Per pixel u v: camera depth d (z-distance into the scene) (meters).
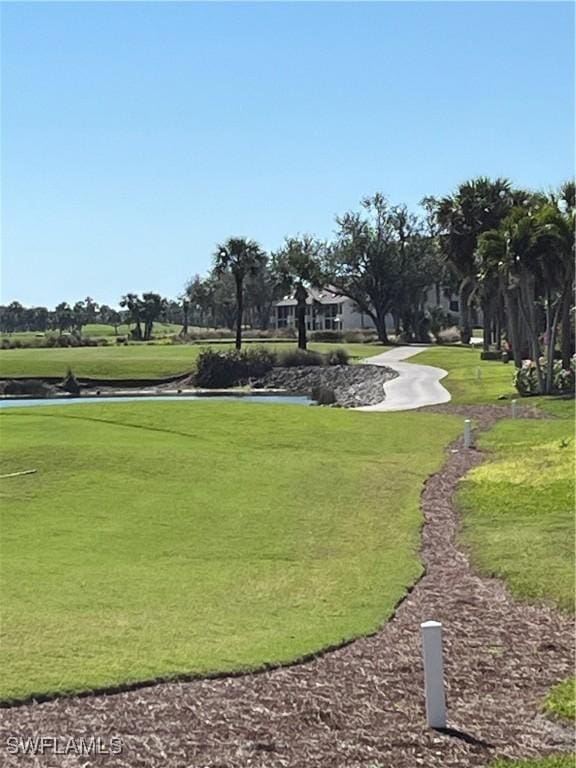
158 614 10.73
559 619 10.72
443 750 7.17
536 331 49.69
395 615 10.99
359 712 7.95
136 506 16.55
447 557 13.80
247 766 6.88
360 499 17.91
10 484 17.80
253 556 13.56
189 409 30.94
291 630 10.20
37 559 13.06
